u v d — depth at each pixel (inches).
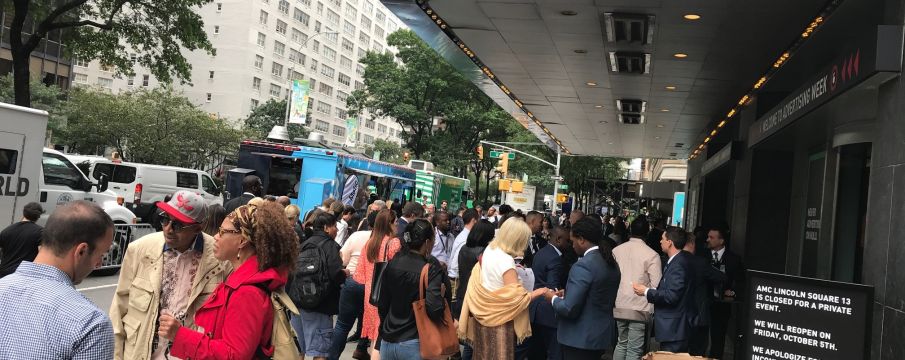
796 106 386.0
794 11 419.8
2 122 466.9
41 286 105.8
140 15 1003.9
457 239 412.2
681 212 1576.0
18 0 851.4
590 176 2127.2
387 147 3762.3
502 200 2031.3
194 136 1914.4
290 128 3489.2
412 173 1202.6
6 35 1924.2
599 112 901.2
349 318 349.4
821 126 415.5
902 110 244.2
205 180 1045.2
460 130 2332.7
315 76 4707.2
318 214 300.0
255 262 146.6
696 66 587.8
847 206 423.2
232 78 3858.3
